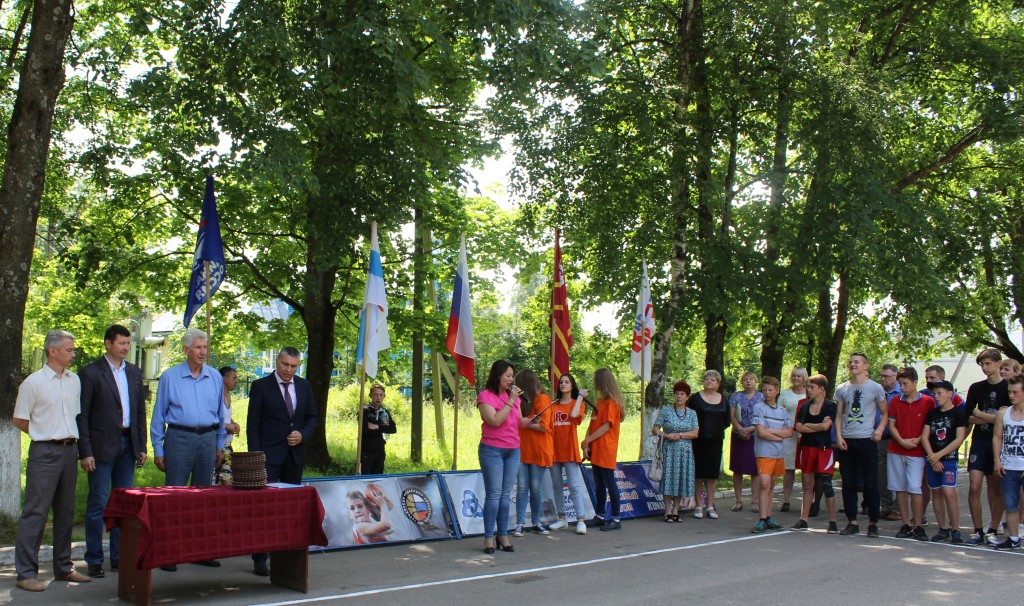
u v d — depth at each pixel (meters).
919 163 21.27
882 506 12.98
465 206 20.34
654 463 12.72
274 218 17.52
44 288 20.11
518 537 10.93
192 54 13.70
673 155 16.38
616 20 17.72
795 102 16.97
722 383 13.64
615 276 16.42
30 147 10.31
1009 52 19.06
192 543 7.01
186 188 16.38
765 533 11.34
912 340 23.73
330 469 17.36
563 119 16.38
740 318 18.67
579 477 11.62
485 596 7.43
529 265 20.58
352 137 14.96
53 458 7.68
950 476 10.66
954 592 7.75
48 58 10.43
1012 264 20.89
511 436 9.93
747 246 17.23
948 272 19.67
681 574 8.48
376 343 11.25
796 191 17.41
